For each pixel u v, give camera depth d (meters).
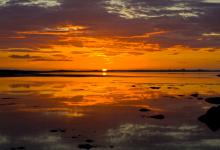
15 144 21.36
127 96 53.00
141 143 21.88
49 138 22.92
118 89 67.94
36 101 45.31
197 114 34.06
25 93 57.47
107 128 26.58
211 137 23.84
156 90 65.44
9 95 53.66
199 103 43.50
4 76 143.00
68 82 94.50
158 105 41.50
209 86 76.94
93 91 62.66
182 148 20.91
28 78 122.56
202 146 21.39
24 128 26.50
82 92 60.31
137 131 25.58
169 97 51.38
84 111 36.16
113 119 30.91
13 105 40.94
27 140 22.41
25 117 31.89
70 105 41.28
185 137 23.75
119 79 118.06
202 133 25.08
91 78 127.62
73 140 22.33
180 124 28.53
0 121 29.69
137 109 37.91
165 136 24.00
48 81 99.25
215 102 43.72
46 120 30.23
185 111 36.22
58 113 34.59
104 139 22.73
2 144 21.38
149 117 32.06
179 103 43.50
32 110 36.78
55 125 27.75
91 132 24.95
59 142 21.77
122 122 29.36
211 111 29.89
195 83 89.69
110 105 41.53
